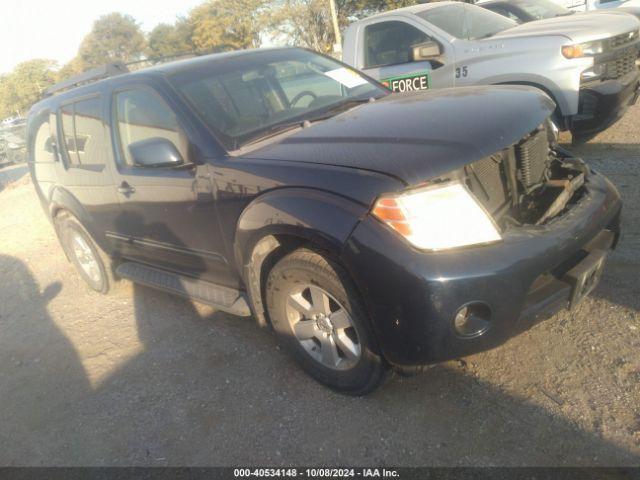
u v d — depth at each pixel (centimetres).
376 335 243
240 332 369
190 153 312
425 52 593
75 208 439
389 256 222
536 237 235
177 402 312
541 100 293
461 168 237
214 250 323
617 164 528
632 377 257
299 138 293
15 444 312
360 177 235
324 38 3569
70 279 541
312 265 255
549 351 285
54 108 454
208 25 4012
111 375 356
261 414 287
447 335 223
